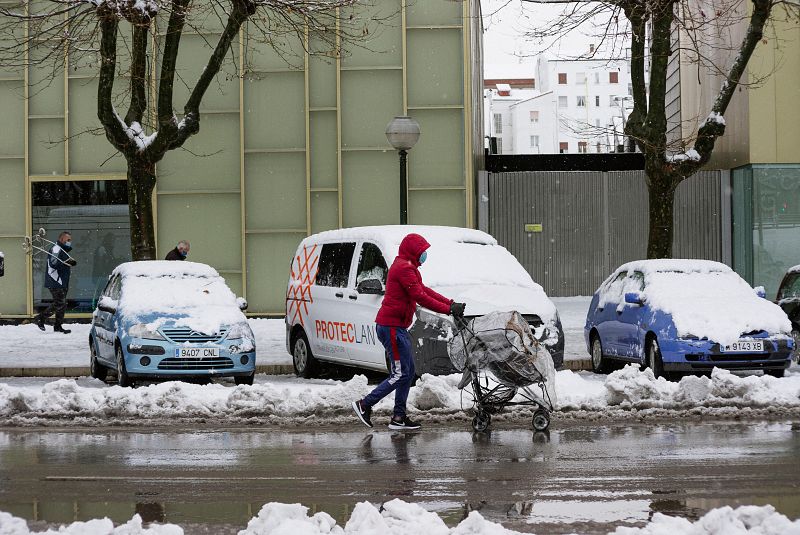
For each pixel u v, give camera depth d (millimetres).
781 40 32500
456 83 31750
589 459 10781
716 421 13602
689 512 8250
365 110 31922
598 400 14898
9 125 32250
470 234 18781
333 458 11039
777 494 8883
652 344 18047
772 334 17656
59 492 9297
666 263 19516
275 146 32062
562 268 37906
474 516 7312
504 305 16719
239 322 18297
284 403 14594
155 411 14367
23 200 32312
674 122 44625
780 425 13172
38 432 13133
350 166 31984
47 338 26953
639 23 23297
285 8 23406
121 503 8812
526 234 37875
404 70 31688
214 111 32125
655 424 13414
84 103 32094
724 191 36406
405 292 13141
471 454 11234
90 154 32156
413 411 14367
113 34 22516
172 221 32219
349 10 31594
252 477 9969
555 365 16906
